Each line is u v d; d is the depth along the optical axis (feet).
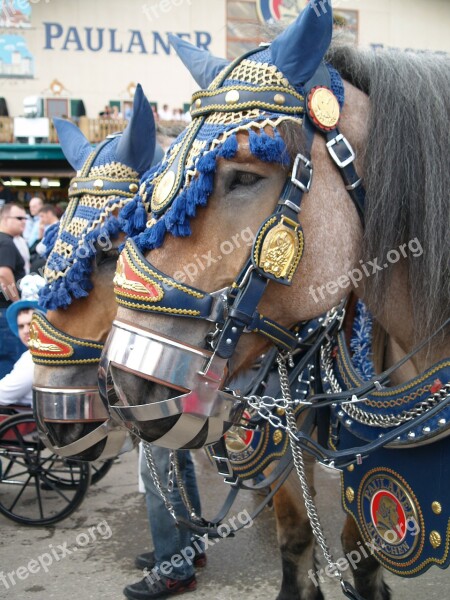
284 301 3.88
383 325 4.60
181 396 3.63
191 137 3.83
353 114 4.12
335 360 5.09
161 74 31.14
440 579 8.37
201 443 3.91
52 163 26.99
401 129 4.05
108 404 4.01
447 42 27.02
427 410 4.07
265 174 3.67
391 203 3.98
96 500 11.57
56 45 30.58
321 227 3.87
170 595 8.27
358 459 4.20
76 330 6.04
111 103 30.25
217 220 3.67
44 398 5.94
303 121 3.81
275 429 5.38
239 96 3.76
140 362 3.63
